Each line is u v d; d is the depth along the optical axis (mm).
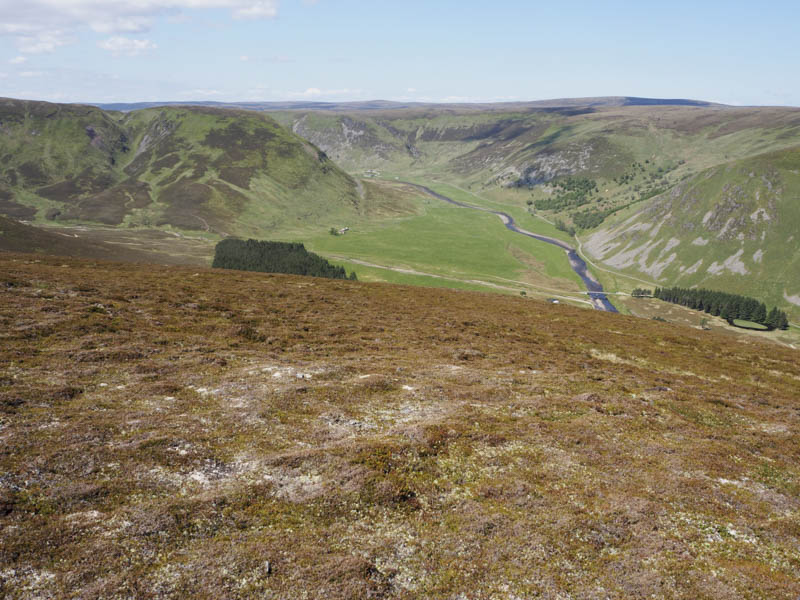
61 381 24766
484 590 12414
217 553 12828
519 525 15172
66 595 10961
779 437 26203
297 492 16234
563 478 18609
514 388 30516
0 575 11312
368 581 12312
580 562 13680
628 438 23062
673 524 15906
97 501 14828
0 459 16250
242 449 19125
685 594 12383
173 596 11266
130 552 12594
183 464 17422
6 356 27422
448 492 17219
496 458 19953
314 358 35188
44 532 12875
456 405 26062
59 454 16891
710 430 25875
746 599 12312
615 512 16203
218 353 33438
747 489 19172
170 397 24234
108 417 20797
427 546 14086
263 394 25250
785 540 15656
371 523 15047
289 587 11836
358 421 22969
